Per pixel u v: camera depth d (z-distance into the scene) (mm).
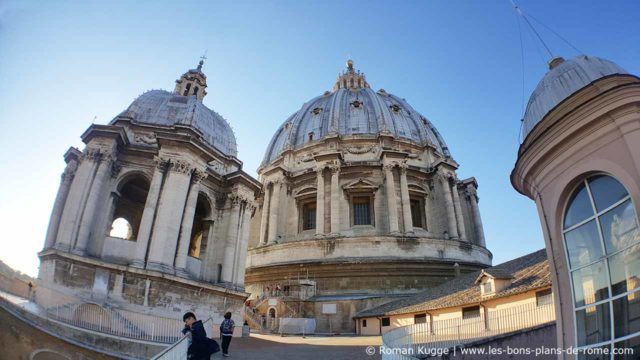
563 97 12477
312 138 69312
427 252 51438
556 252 11164
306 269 49844
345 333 40438
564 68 13609
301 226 59438
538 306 22594
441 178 60188
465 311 28906
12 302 23156
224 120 48281
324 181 57969
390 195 55406
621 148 9305
